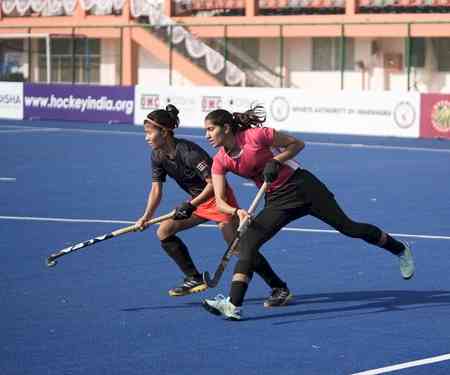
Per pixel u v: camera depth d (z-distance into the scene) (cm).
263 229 989
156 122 1019
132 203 1856
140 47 4866
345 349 884
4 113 4269
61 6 4950
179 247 1070
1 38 4928
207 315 1012
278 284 1054
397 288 1145
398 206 1842
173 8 4728
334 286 1155
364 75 4512
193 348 886
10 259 1308
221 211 1000
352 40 4516
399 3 4262
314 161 2662
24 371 811
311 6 4491
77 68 5003
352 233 1026
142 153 2842
